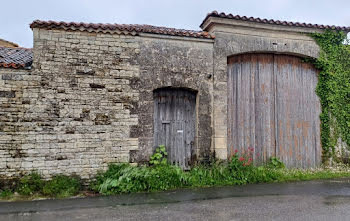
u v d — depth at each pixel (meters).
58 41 7.03
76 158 6.97
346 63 9.41
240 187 7.05
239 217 4.84
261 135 8.70
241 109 8.57
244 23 8.31
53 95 6.93
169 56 7.77
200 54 8.02
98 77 7.24
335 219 4.73
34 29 6.91
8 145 6.62
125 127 7.33
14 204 5.79
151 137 7.49
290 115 9.05
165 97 7.90
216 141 7.95
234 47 8.34
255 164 8.57
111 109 7.27
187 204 5.63
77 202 5.89
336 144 9.27
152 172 6.98
